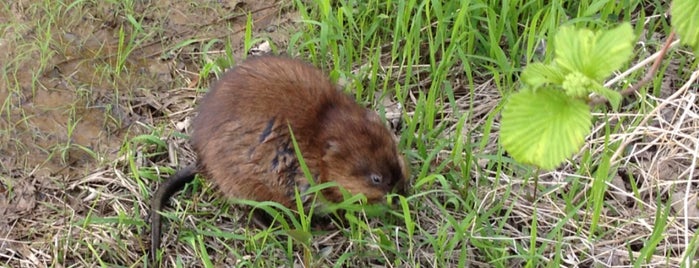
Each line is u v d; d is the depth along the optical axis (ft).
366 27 7.67
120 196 7.03
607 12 7.46
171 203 7.00
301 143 6.75
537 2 7.55
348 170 6.72
